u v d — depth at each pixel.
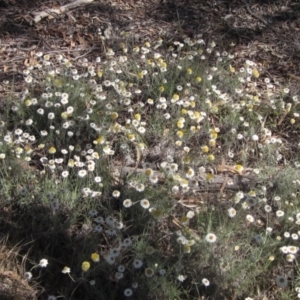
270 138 4.38
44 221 3.54
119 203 3.72
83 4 5.75
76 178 3.82
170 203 3.70
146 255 3.31
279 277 3.18
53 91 4.41
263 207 3.75
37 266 3.30
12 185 3.73
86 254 3.36
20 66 4.91
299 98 4.70
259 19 5.75
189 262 3.32
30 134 4.24
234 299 3.25
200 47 5.26
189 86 4.59
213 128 4.36
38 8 5.62
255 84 4.87
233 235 3.52
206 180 3.94
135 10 5.76
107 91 4.64
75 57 5.06
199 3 5.91
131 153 4.14
